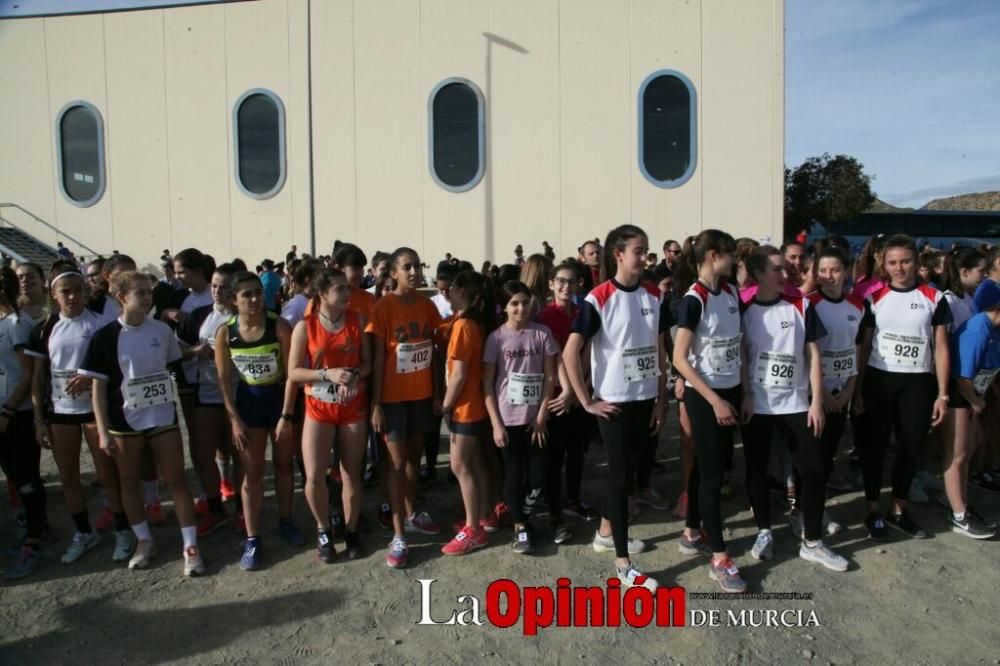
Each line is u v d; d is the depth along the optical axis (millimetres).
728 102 15711
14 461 3953
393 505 3953
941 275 5496
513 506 4059
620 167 16312
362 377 3918
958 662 2949
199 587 3730
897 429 4121
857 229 31734
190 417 4512
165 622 3389
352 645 3168
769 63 15477
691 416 3648
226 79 17938
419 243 17312
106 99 18547
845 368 4102
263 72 17703
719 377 3654
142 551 3965
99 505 4941
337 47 17297
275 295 10711
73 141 18859
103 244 18875
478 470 4234
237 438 3857
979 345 3939
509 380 3969
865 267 4727
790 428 3754
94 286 4492
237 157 17984
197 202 18328
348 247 4617
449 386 3924
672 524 4473
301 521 4605
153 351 3779
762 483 3902
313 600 3572
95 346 3697
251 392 3914
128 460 3799
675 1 15758
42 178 19047
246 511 3930
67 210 18969
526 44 16500
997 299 4777
